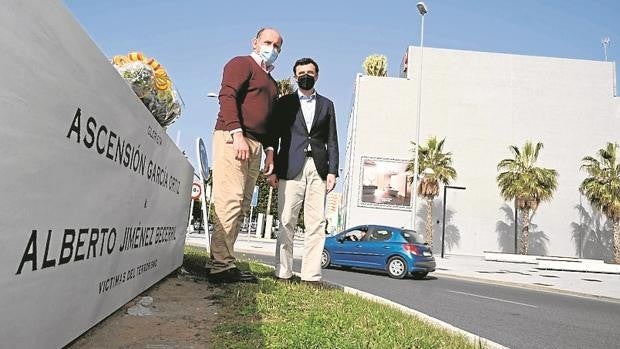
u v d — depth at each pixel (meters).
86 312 2.68
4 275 1.74
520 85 40.44
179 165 5.00
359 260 14.11
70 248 2.33
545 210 38.88
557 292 13.61
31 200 1.88
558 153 39.75
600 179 33.78
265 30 5.12
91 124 2.44
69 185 2.23
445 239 38.28
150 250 4.15
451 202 38.81
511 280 15.75
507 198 35.28
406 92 39.84
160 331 3.18
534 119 40.09
